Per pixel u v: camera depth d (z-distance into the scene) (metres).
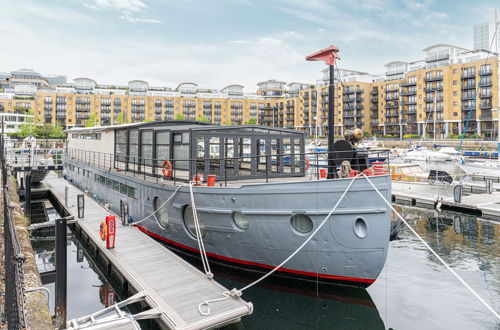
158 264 10.02
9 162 26.12
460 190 20.89
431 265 12.24
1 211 12.20
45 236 16.92
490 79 65.38
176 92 118.69
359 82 90.31
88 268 12.50
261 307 9.02
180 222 11.15
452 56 77.75
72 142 25.42
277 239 9.20
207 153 11.38
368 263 8.51
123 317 7.23
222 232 10.08
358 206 8.30
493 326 8.12
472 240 15.12
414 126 80.44
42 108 100.69
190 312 7.36
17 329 3.63
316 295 9.34
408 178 28.86
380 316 8.62
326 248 8.71
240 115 117.88
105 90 112.25
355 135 10.12
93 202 18.64
